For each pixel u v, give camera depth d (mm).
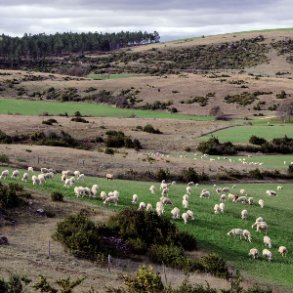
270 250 38500
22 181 48594
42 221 37344
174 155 80250
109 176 57562
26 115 110562
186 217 41156
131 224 36219
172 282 28859
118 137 85312
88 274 28578
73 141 83188
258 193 56500
